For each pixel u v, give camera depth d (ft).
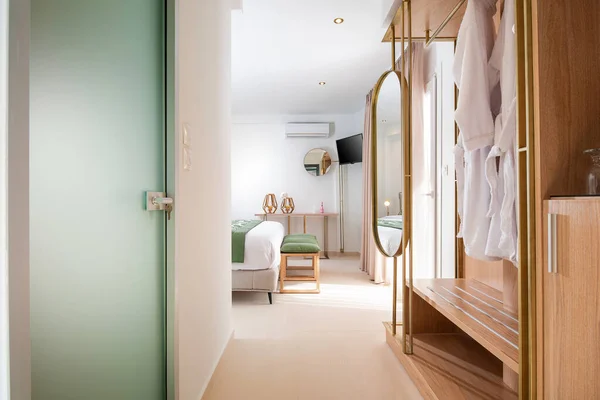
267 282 10.82
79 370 2.70
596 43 3.47
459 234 5.93
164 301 4.38
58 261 2.46
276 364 6.92
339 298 11.57
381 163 8.25
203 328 5.66
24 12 1.90
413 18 7.14
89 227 2.83
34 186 2.23
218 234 6.83
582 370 2.92
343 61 12.91
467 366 6.25
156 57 4.21
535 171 3.49
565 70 3.45
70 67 2.59
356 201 20.24
